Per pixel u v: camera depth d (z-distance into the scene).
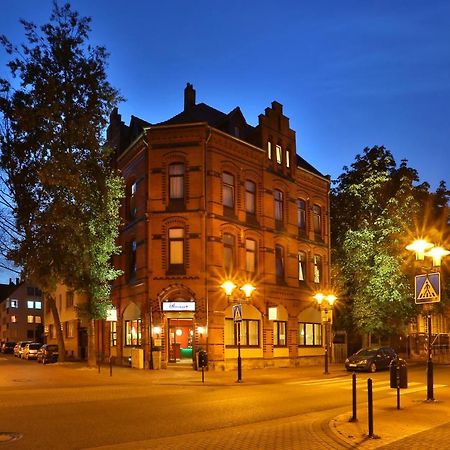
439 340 52.22
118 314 37.94
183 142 33.66
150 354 32.88
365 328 42.00
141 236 34.31
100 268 33.44
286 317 37.97
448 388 23.14
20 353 59.03
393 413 15.12
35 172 32.09
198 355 28.84
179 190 33.66
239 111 37.28
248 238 35.78
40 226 32.03
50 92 31.22
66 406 16.70
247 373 31.09
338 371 33.31
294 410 16.66
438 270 16.67
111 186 33.34
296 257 39.47
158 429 12.92
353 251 42.81
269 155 38.00
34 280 33.59
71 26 32.50
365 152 45.69
